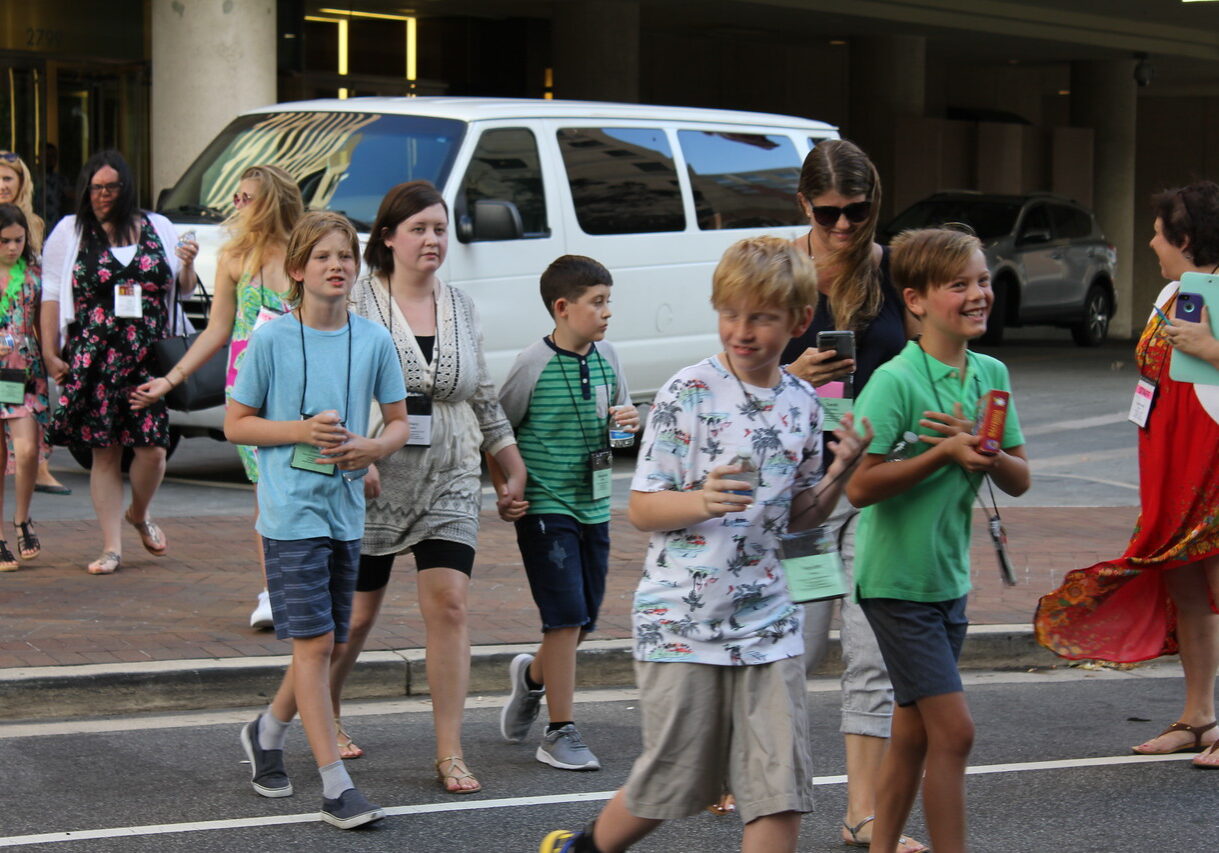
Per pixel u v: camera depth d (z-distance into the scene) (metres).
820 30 29.23
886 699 5.21
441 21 27.72
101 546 9.32
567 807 5.59
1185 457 6.07
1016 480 4.62
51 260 8.62
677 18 27.62
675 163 12.88
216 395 8.61
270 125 12.40
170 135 16.33
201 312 11.16
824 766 6.19
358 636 5.91
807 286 4.04
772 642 4.10
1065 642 6.33
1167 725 6.84
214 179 12.07
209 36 16.14
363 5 25.98
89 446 8.57
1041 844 5.32
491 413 5.90
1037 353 25.19
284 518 5.30
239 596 8.12
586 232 12.16
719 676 4.11
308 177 11.77
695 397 4.11
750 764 4.08
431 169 11.48
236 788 5.75
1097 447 15.08
